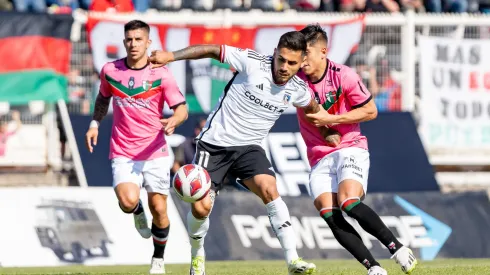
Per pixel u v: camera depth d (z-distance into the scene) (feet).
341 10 220.02
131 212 125.29
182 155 192.75
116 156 124.98
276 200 101.04
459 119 209.05
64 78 197.06
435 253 181.37
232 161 101.96
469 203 186.50
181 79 199.31
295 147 195.62
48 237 171.53
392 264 152.66
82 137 194.49
